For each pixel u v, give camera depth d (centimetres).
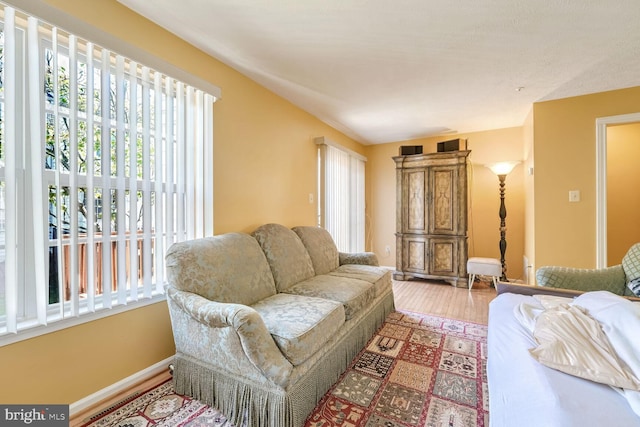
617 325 109
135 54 159
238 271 190
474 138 425
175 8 162
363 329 218
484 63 223
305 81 255
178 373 162
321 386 158
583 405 80
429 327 255
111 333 158
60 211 136
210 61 213
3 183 125
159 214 179
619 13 162
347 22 173
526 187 367
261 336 130
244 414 138
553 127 298
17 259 128
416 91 277
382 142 496
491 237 417
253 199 254
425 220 405
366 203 511
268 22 174
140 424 138
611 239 360
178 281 161
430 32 182
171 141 184
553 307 138
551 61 220
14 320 123
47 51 137
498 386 100
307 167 335
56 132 133
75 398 144
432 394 161
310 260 265
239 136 238
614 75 243
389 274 287
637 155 350
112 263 161
